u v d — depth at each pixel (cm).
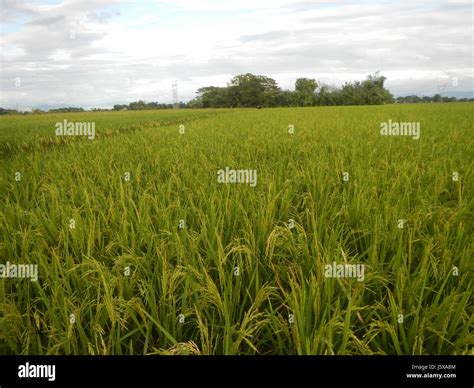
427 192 470
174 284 290
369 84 7550
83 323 276
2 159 910
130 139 1201
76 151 924
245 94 8975
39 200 512
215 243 357
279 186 522
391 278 307
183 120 2761
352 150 777
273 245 318
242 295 306
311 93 8562
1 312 277
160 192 505
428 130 1183
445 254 309
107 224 395
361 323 270
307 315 246
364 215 409
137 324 256
